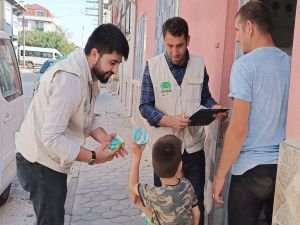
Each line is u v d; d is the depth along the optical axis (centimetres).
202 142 329
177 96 314
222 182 235
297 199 194
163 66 315
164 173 239
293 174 198
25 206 488
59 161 254
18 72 523
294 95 207
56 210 261
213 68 385
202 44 430
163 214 243
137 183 262
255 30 234
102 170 637
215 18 382
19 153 261
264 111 227
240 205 237
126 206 484
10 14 3972
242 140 227
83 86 243
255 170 228
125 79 1470
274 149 228
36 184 257
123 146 269
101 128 285
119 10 1880
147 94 318
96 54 243
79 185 563
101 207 481
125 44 244
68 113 237
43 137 234
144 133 260
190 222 250
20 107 502
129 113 1254
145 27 946
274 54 230
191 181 323
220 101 359
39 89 248
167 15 653
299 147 196
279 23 377
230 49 355
